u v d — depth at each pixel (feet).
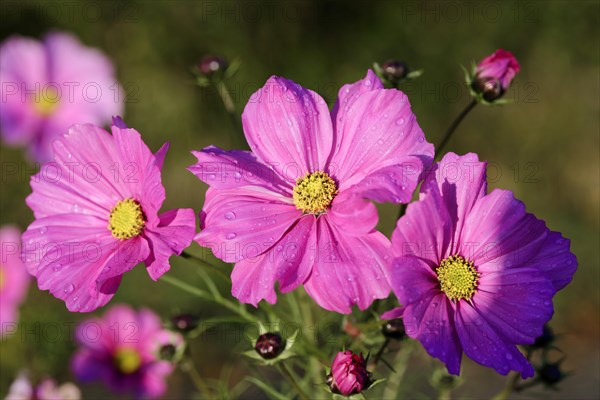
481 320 1.28
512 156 3.43
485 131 3.40
